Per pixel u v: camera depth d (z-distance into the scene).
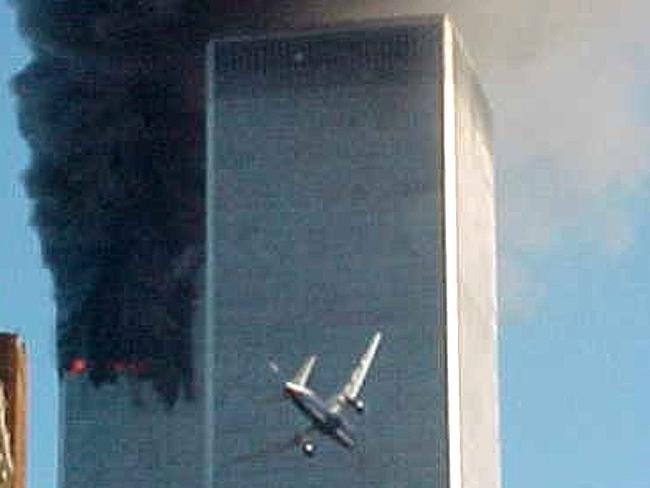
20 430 67.12
